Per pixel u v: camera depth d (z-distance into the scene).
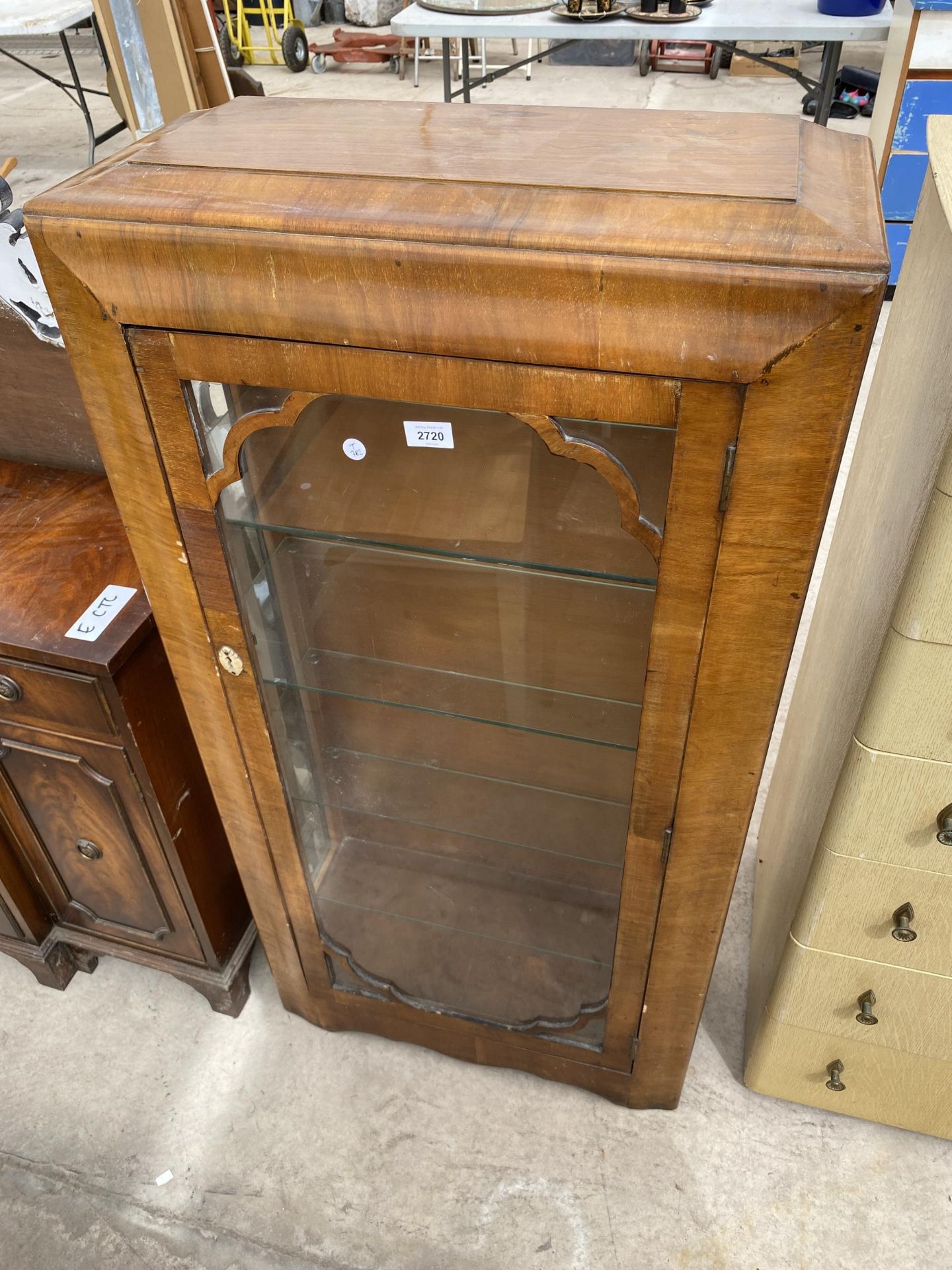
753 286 0.58
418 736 1.12
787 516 0.67
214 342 0.71
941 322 0.75
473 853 1.27
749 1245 1.19
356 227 0.64
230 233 0.66
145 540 0.88
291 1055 1.40
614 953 1.09
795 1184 1.24
